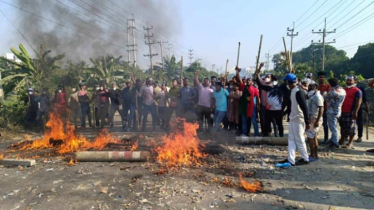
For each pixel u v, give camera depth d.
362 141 8.32
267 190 4.60
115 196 4.38
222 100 9.09
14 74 17.19
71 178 5.26
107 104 11.27
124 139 8.39
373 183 4.89
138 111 10.73
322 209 3.92
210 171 5.53
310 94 7.72
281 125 8.25
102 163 6.22
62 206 4.07
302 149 5.97
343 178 5.14
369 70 46.41
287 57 10.38
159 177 5.21
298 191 4.55
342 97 7.19
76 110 11.21
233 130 9.73
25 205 4.13
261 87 8.35
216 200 4.20
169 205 4.04
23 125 11.16
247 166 5.88
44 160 6.50
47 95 11.95
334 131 7.34
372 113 12.18
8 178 5.32
